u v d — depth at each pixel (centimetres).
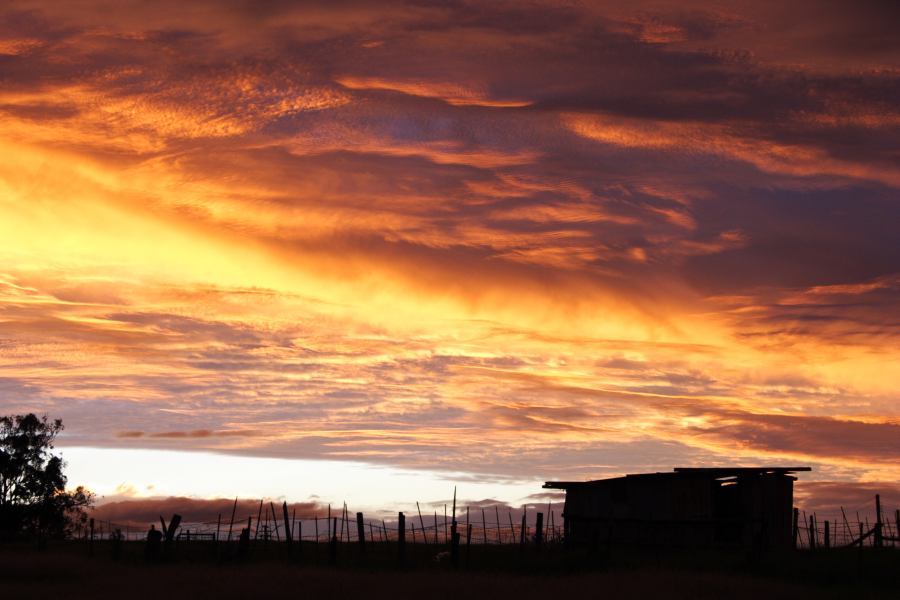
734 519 4106
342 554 4138
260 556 4134
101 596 2719
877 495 4450
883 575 3278
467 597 2664
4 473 7219
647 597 2672
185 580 3020
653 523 4188
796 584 3067
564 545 4347
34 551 4309
